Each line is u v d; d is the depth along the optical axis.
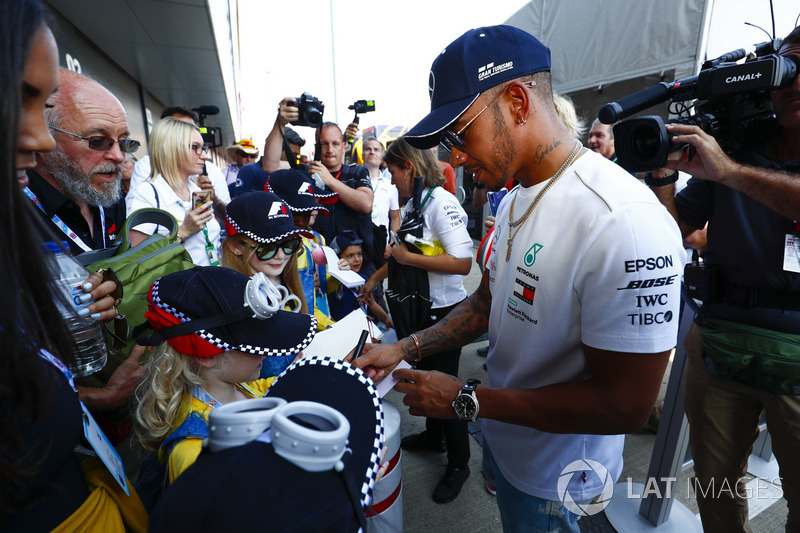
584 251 0.77
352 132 3.45
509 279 0.94
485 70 0.80
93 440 0.63
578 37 4.58
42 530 0.51
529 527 1.05
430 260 2.00
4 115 0.37
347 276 2.15
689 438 1.63
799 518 1.20
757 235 1.19
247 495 0.40
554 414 0.82
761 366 1.14
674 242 0.74
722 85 1.04
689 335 1.47
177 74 6.96
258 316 0.84
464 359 3.35
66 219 1.39
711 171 0.99
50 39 0.43
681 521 1.76
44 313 0.47
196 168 2.24
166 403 0.82
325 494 0.41
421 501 1.96
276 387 0.61
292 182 2.02
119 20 4.50
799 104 1.04
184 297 0.82
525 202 0.91
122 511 0.68
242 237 1.52
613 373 0.77
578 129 1.87
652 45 3.77
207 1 4.11
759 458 2.13
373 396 0.59
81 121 1.29
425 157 2.06
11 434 0.43
